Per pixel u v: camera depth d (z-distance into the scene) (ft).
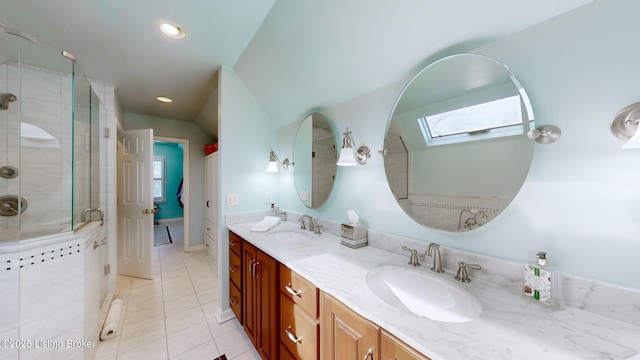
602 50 2.23
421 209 3.74
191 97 8.49
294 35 4.42
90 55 5.60
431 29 3.20
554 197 2.53
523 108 2.69
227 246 6.38
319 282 3.02
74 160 5.24
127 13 4.18
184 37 4.91
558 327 2.07
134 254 8.89
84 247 4.42
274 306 4.12
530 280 2.54
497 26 2.81
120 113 9.11
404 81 4.01
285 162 7.11
